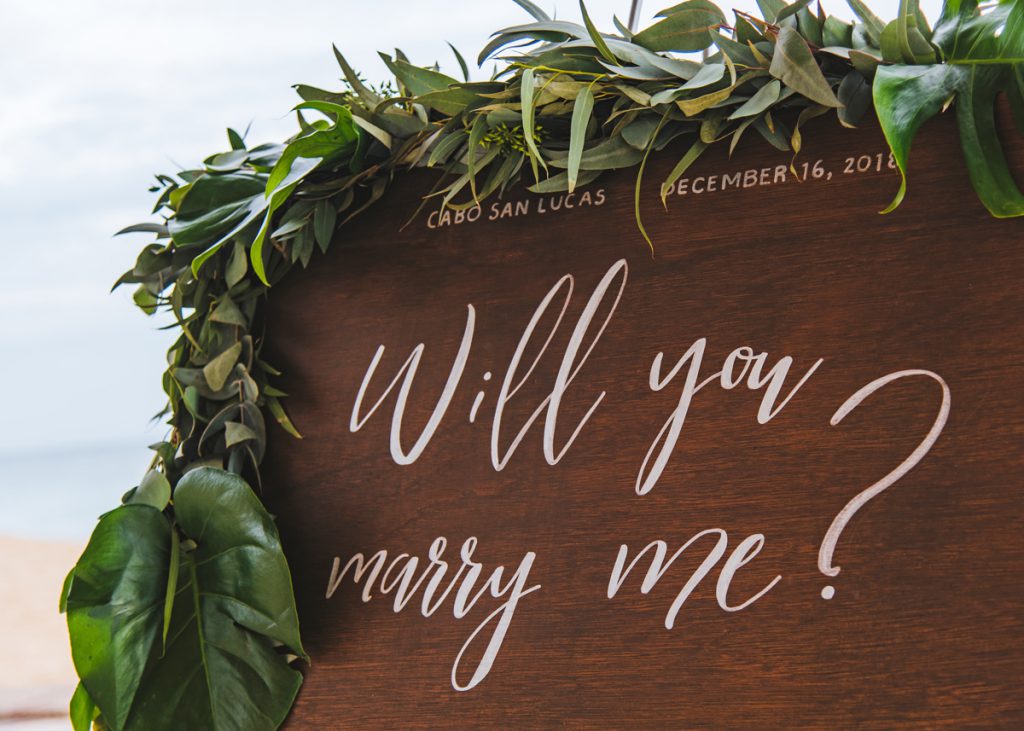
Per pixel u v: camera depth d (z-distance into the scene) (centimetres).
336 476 95
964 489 74
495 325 92
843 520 77
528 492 88
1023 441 73
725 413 83
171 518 99
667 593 81
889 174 80
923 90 77
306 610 93
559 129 90
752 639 78
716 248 85
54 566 965
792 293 82
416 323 95
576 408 87
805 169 83
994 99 76
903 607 74
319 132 93
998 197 75
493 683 85
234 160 103
